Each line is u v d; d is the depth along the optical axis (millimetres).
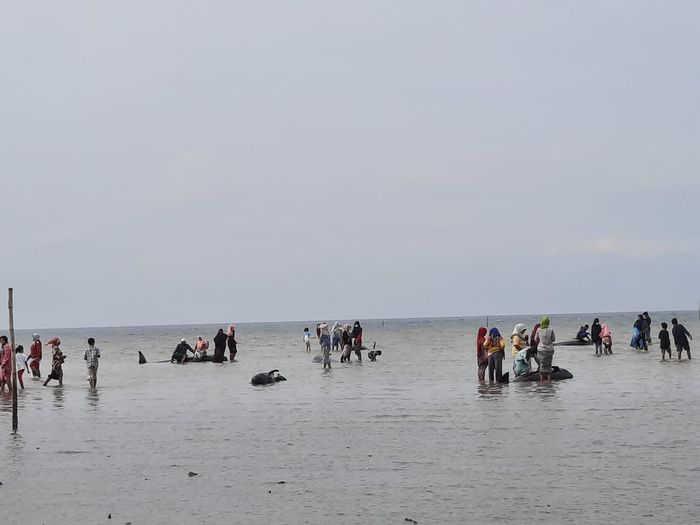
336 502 12070
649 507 11352
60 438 18594
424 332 115688
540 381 29391
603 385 27578
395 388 28812
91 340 31797
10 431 19766
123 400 26812
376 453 15867
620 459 14625
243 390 29594
